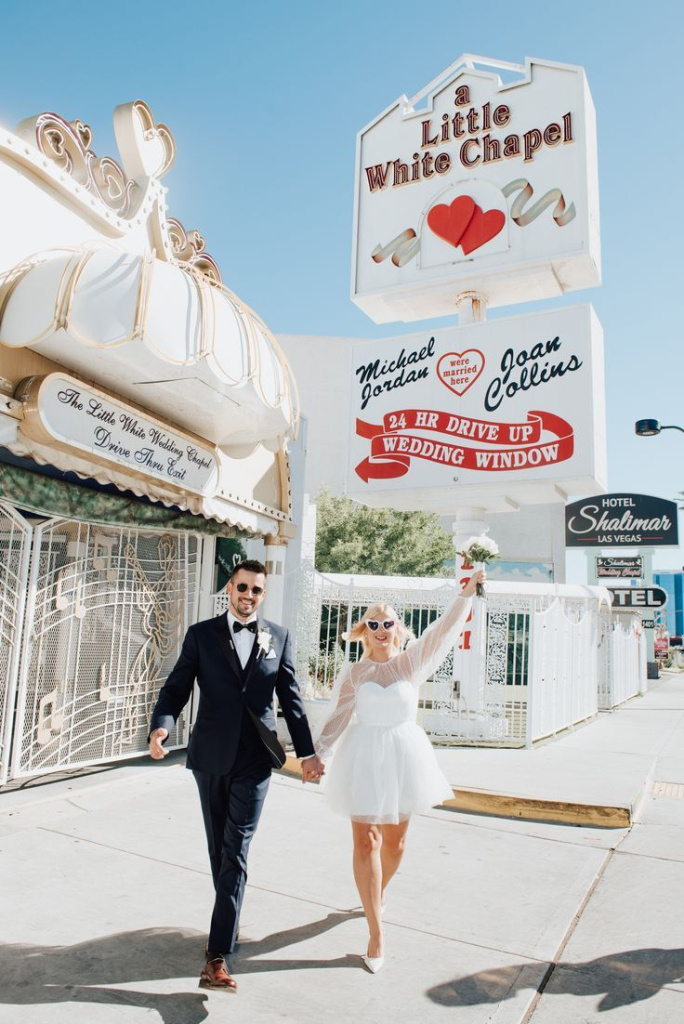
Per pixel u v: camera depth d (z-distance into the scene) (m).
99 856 4.86
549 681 10.87
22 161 5.78
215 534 8.62
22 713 6.36
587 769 8.01
